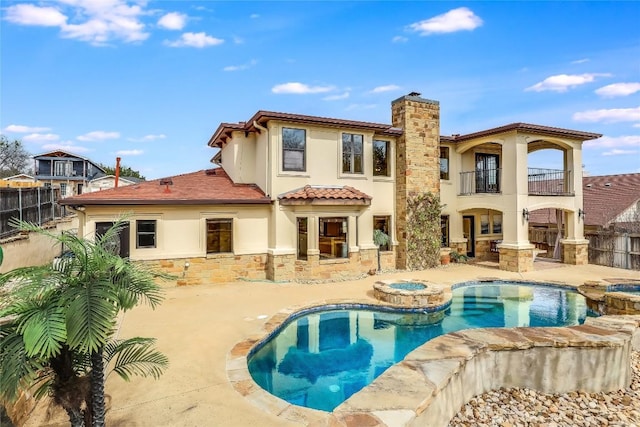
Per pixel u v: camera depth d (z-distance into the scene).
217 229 15.27
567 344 6.14
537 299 13.48
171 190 15.22
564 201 19.16
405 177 17.81
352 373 7.79
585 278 15.66
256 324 9.48
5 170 54.75
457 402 5.26
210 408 5.34
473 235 22.02
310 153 16.06
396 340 9.73
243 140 17.59
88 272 3.66
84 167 46.38
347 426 3.71
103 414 3.70
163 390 5.89
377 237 17.61
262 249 15.78
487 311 12.13
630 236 18.28
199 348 7.77
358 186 17.16
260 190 16.55
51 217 20.95
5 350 3.19
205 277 14.73
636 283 14.22
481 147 21.70
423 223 18.12
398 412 3.98
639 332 7.82
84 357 3.84
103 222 13.37
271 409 5.32
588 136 19.23
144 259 13.73
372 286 14.35
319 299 12.18
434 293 11.71
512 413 5.42
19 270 3.52
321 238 16.41
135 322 9.58
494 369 6.09
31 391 5.11
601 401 5.90
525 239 17.80
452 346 5.97
